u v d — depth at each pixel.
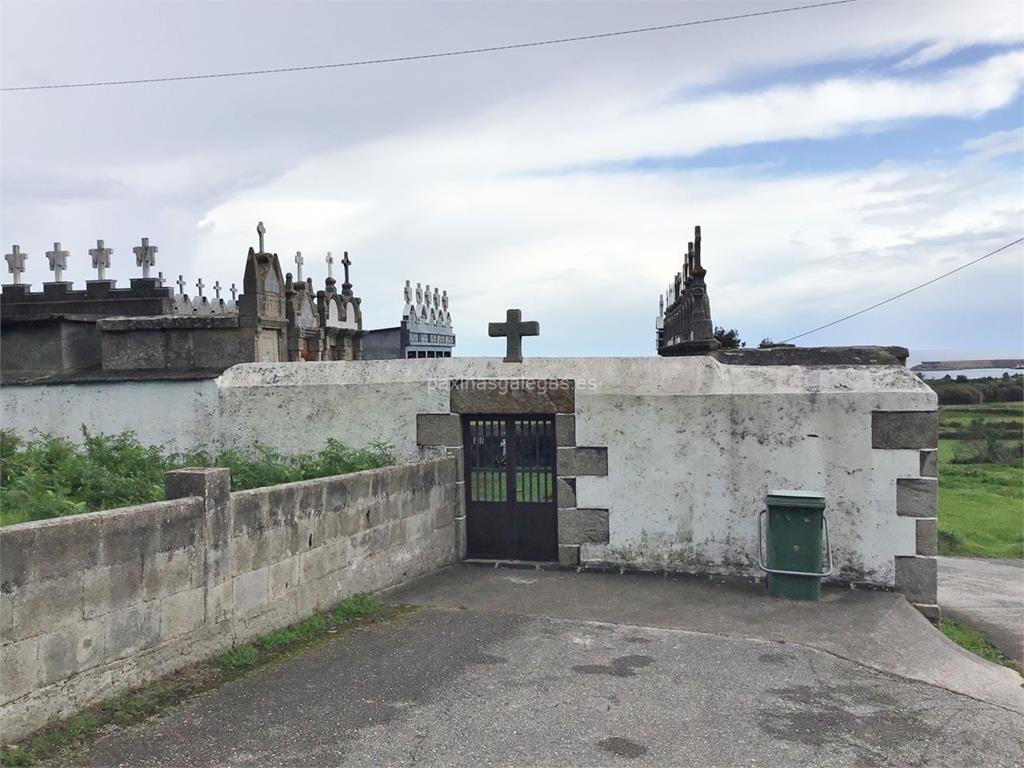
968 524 19.88
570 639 7.62
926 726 5.87
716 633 7.93
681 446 10.55
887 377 10.16
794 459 10.20
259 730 5.39
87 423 12.47
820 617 8.62
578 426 10.81
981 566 15.68
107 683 5.56
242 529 6.93
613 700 6.12
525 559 11.16
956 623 11.04
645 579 10.28
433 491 10.51
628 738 5.47
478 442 11.32
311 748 5.15
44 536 5.08
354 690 6.17
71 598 5.28
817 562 9.33
